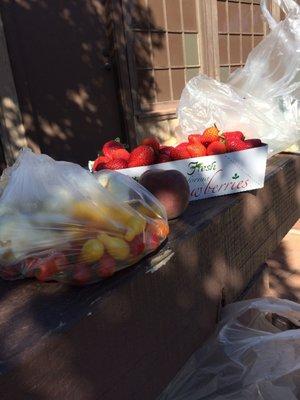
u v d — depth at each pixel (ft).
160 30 13.52
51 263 2.61
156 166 4.17
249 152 4.47
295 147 6.75
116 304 2.69
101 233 2.71
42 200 2.75
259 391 3.92
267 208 5.18
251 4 17.10
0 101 10.06
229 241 4.26
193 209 4.14
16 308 2.51
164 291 3.20
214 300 4.11
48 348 2.24
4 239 2.70
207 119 6.56
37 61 10.78
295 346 4.16
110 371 2.71
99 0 11.94
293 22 7.92
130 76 12.82
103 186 3.10
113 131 13.15
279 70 7.88
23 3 10.23
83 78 11.98
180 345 3.54
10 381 2.05
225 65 16.42
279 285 7.65
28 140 10.82
